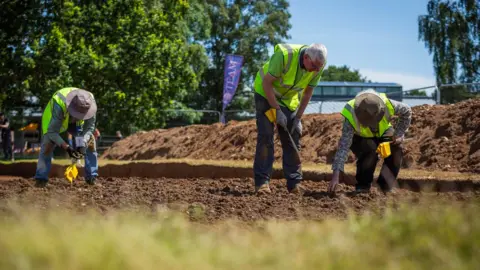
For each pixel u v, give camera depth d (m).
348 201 7.46
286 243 3.89
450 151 12.20
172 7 29.42
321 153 14.99
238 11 60.91
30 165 17.48
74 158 9.80
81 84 26.72
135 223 4.27
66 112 9.82
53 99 9.80
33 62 26.45
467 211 4.89
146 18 28.31
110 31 27.72
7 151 24.81
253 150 17.06
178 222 4.47
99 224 4.09
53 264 3.01
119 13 27.98
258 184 8.88
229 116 30.06
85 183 10.92
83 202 7.46
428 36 45.81
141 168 15.22
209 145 19.09
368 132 8.65
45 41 28.25
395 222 4.47
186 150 19.91
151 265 3.05
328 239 3.99
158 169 14.80
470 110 12.92
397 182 9.61
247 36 60.94
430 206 6.02
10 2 29.06
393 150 8.73
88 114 9.84
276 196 8.34
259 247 3.75
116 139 28.81
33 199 7.68
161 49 28.06
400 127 8.66
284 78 8.46
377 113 8.20
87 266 2.98
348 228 4.48
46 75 27.28
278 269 3.22
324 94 41.81
